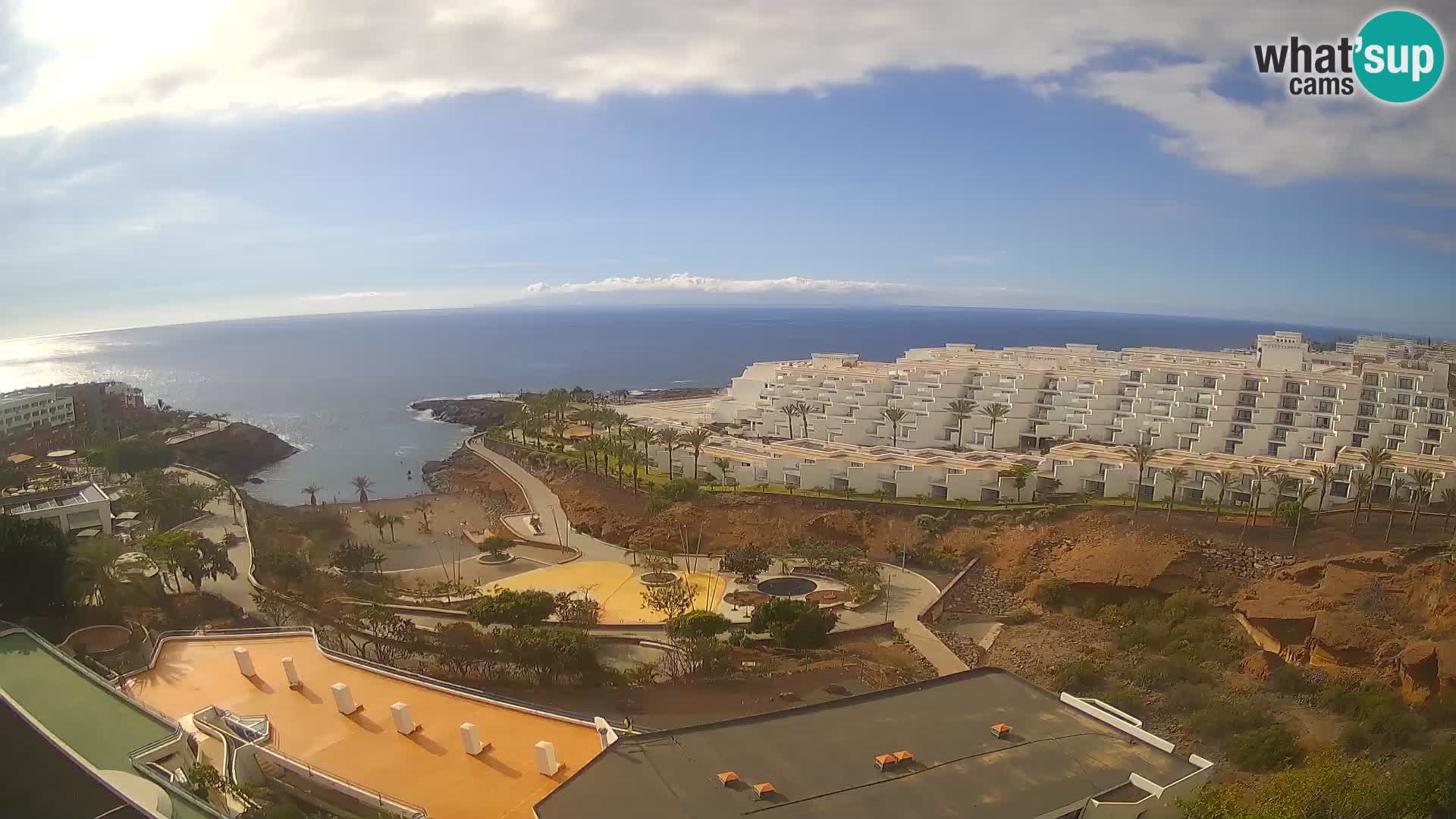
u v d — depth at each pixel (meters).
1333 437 133.25
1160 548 104.12
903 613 99.75
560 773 49.12
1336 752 53.91
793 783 42.16
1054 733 47.97
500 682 75.31
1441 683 68.88
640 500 142.12
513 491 167.38
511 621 87.50
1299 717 69.50
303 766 48.69
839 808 39.97
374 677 61.69
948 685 54.44
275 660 64.88
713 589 108.25
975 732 48.09
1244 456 134.12
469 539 141.50
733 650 81.94
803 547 117.25
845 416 179.88
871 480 136.25
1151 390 156.25
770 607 88.12
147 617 86.81
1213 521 109.50
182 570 95.94
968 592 107.50
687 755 45.06
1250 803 41.81
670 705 71.50
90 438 191.00
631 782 42.31
